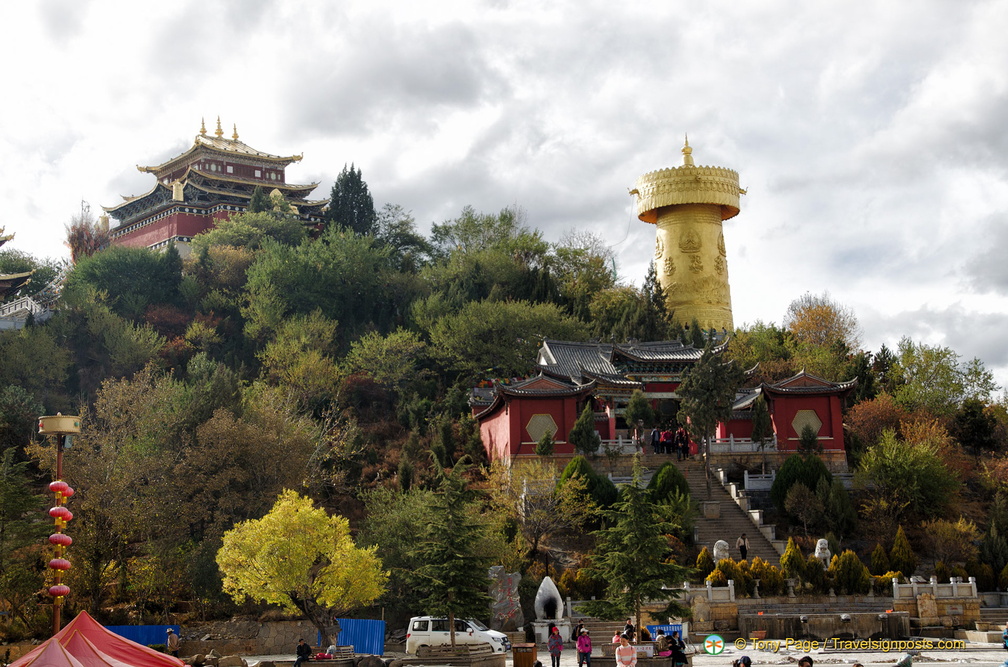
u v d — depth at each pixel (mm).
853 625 55344
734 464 81062
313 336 106938
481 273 127812
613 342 95938
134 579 60031
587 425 77625
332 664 42844
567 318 110250
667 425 85688
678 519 66625
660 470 72062
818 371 104938
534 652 44375
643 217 128250
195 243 136750
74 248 150625
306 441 68938
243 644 55094
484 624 57125
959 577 61938
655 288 116562
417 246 151875
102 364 103750
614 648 43000
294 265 118562
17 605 55875
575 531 70250
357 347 103750
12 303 115062
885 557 65000
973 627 58000
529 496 70062
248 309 113688
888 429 85188
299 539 49938
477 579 46281
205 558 58844
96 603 58500
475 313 106062
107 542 59594
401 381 103438
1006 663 34969
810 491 72125
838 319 132000
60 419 35312
